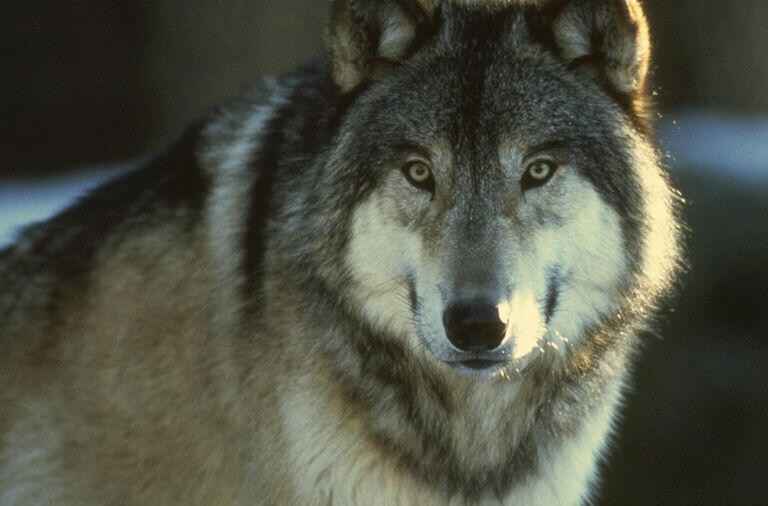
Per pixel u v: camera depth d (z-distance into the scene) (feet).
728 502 79.77
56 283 40.40
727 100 102.63
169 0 99.14
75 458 39.68
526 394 37.70
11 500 40.60
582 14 36.73
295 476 36.52
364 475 36.81
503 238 34.50
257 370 36.60
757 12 101.50
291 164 37.19
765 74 102.17
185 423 38.34
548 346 37.24
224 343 37.40
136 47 100.78
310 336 36.17
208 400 37.91
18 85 99.14
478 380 37.24
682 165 89.81
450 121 35.17
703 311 82.99
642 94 38.24
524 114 35.37
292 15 98.58
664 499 80.79
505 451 37.81
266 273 36.63
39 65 99.55
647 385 82.38
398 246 35.63
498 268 33.88
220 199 38.29
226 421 37.78
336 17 36.27
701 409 81.30
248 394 36.91
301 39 98.99
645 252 37.40
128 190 40.78
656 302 41.50
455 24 36.65
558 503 38.73
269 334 36.42
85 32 100.27
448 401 37.29
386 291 36.24
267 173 37.65
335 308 36.22
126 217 39.88
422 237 34.99
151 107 101.09
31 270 41.29
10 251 42.37
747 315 82.53
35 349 40.16
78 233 40.91
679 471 81.00
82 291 39.70
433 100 35.63
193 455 38.58
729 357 81.76
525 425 37.78
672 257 38.81
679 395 81.76
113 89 101.24
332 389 36.35
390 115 35.94
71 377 39.47
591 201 35.86
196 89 99.71
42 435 39.99
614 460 82.12
